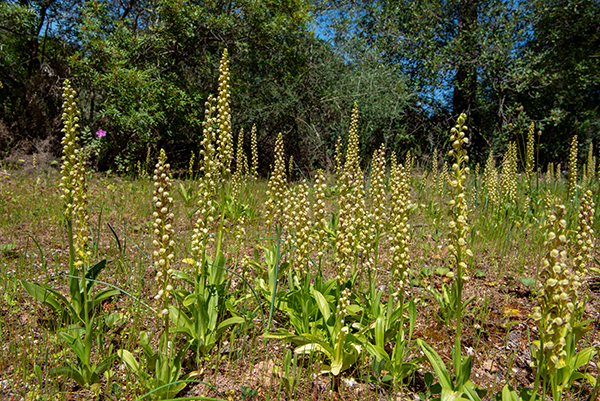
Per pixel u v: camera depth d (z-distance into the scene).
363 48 16.59
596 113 19.11
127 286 3.85
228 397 2.59
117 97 12.43
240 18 14.88
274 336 2.79
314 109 15.85
